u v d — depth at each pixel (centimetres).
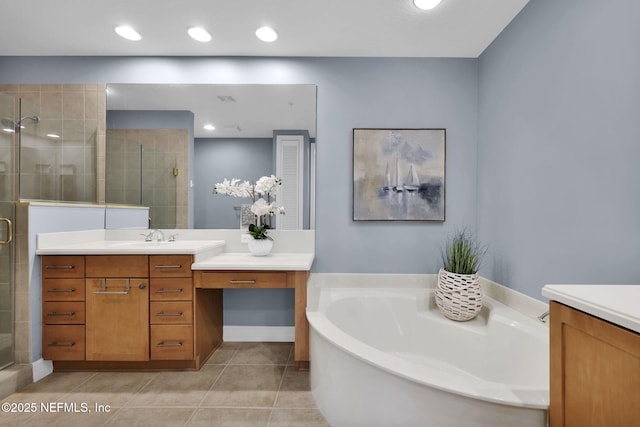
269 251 229
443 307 202
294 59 243
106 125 244
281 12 188
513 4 179
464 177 241
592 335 78
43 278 200
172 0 178
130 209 248
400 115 242
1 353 188
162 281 201
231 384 192
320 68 243
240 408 169
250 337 258
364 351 138
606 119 127
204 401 175
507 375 164
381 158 241
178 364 208
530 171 176
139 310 201
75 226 227
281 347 247
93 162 244
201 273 201
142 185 248
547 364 140
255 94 244
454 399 113
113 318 200
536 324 162
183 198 248
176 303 201
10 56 240
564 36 150
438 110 241
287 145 245
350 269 244
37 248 200
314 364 176
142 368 207
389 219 241
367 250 244
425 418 118
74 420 158
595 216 133
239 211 249
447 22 197
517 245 188
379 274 243
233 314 259
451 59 241
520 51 185
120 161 246
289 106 244
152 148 246
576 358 84
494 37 213
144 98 244
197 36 214
